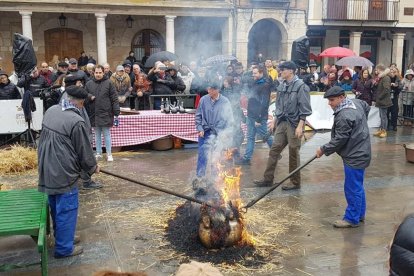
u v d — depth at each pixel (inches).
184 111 398.6
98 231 208.1
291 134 268.4
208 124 278.5
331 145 210.5
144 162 348.2
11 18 768.3
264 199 255.8
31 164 321.1
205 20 858.8
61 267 173.9
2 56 772.6
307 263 178.1
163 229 208.1
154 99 432.1
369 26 927.7
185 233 196.9
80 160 178.5
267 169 280.5
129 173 313.0
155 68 436.1
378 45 977.5
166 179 297.9
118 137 379.9
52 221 200.5
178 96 424.8
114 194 262.8
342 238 203.0
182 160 356.2
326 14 882.1
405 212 83.9
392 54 973.2
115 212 231.8
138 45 848.3
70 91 178.5
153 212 231.0
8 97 403.5
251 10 825.5
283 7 846.5
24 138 401.4
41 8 726.5
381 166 341.7
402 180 301.7
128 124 380.5
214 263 175.5
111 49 831.1
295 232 208.8
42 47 790.5
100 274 78.5
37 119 409.1
